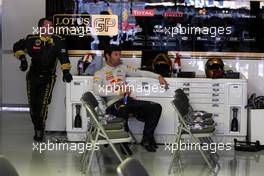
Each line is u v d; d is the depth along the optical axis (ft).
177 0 23.00
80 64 22.57
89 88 21.86
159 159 19.47
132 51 23.20
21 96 30.42
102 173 17.53
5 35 30.04
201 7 23.03
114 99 20.57
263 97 22.04
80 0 23.21
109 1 23.17
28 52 21.99
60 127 23.68
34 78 22.08
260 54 23.09
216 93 21.53
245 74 23.22
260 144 21.48
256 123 21.42
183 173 17.65
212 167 18.44
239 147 21.15
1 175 8.54
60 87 23.43
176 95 18.56
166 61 22.13
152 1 23.07
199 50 23.16
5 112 29.89
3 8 29.89
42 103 22.26
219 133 21.68
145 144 20.76
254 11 22.97
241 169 18.28
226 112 21.59
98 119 17.03
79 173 17.54
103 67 21.13
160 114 20.74
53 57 21.97
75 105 22.08
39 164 18.65
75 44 23.34
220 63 21.81
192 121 18.69
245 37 23.07
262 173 17.75
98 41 23.26
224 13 23.02
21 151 20.58
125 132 17.07
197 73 23.17
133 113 20.68
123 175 8.25
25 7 29.76
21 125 26.17
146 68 22.54
